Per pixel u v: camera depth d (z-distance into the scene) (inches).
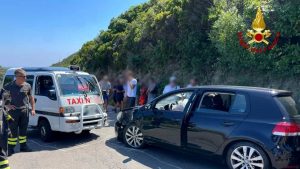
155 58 740.0
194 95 285.1
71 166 275.0
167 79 658.2
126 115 341.1
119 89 591.5
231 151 251.8
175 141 288.4
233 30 464.1
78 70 401.7
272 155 229.3
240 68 499.2
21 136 318.3
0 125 229.0
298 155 232.2
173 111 295.4
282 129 228.4
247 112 248.5
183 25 610.5
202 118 270.4
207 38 574.2
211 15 552.7
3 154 227.5
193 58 594.2
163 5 761.6
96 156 305.4
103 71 995.9
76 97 355.3
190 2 586.9
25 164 279.4
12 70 416.5
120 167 273.0
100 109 375.6
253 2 442.0
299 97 404.8
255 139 236.4
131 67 808.9
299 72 408.2
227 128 253.3
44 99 358.3
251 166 240.8
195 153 275.0
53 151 323.3
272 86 445.7
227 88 267.9
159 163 284.7
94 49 1083.3
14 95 305.0
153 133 309.0
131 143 334.3
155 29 718.5
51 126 351.3
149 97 520.7
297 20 391.2
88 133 407.2
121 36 960.9
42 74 366.6
